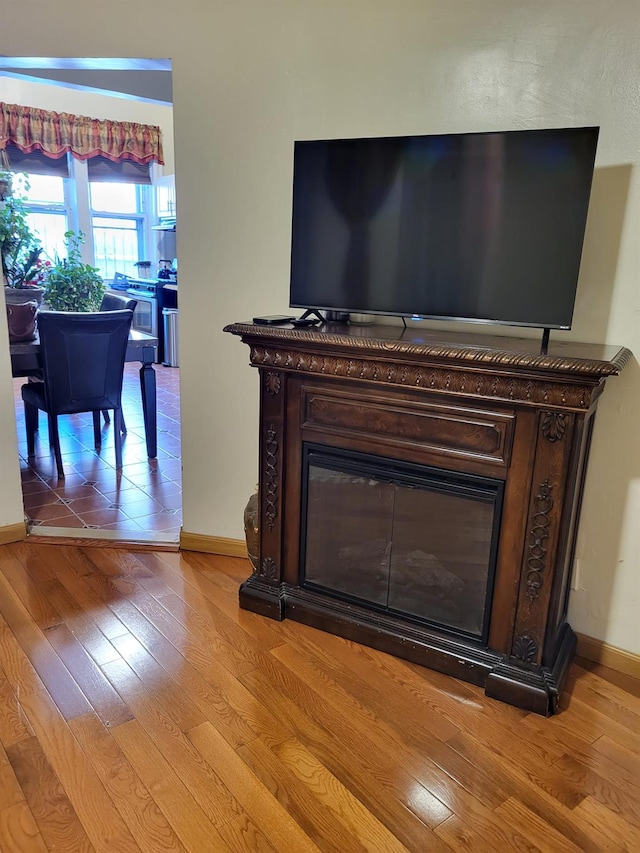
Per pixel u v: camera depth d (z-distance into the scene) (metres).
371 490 2.12
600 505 2.09
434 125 2.12
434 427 1.93
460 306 1.91
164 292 7.00
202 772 1.63
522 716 1.89
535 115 1.97
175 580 2.60
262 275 2.48
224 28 2.29
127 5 2.36
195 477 2.78
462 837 1.47
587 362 1.58
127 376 6.45
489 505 1.90
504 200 1.78
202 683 1.97
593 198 1.92
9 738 1.72
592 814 1.55
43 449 4.23
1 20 2.44
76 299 4.23
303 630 2.28
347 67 2.19
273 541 2.31
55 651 2.11
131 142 7.18
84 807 1.51
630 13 1.78
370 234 1.99
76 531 3.01
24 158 6.76
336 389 2.06
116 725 1.78
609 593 2.13
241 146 2.38
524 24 1.92
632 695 2.02
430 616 2.10
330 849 1.43
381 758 1.70
